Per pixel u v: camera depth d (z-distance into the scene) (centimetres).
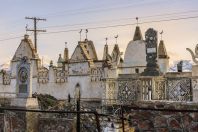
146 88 2686
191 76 2502
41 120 1778
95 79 3522
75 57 3747
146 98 2672
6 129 1844
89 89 3572
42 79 4003
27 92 1834
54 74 3897
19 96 1861
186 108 809
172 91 2594
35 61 4091
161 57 3734
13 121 1819
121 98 2955
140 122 852
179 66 2995
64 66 3991
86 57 3650
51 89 3909
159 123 831
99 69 3491
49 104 2723
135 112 859
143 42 3481
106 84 3106
